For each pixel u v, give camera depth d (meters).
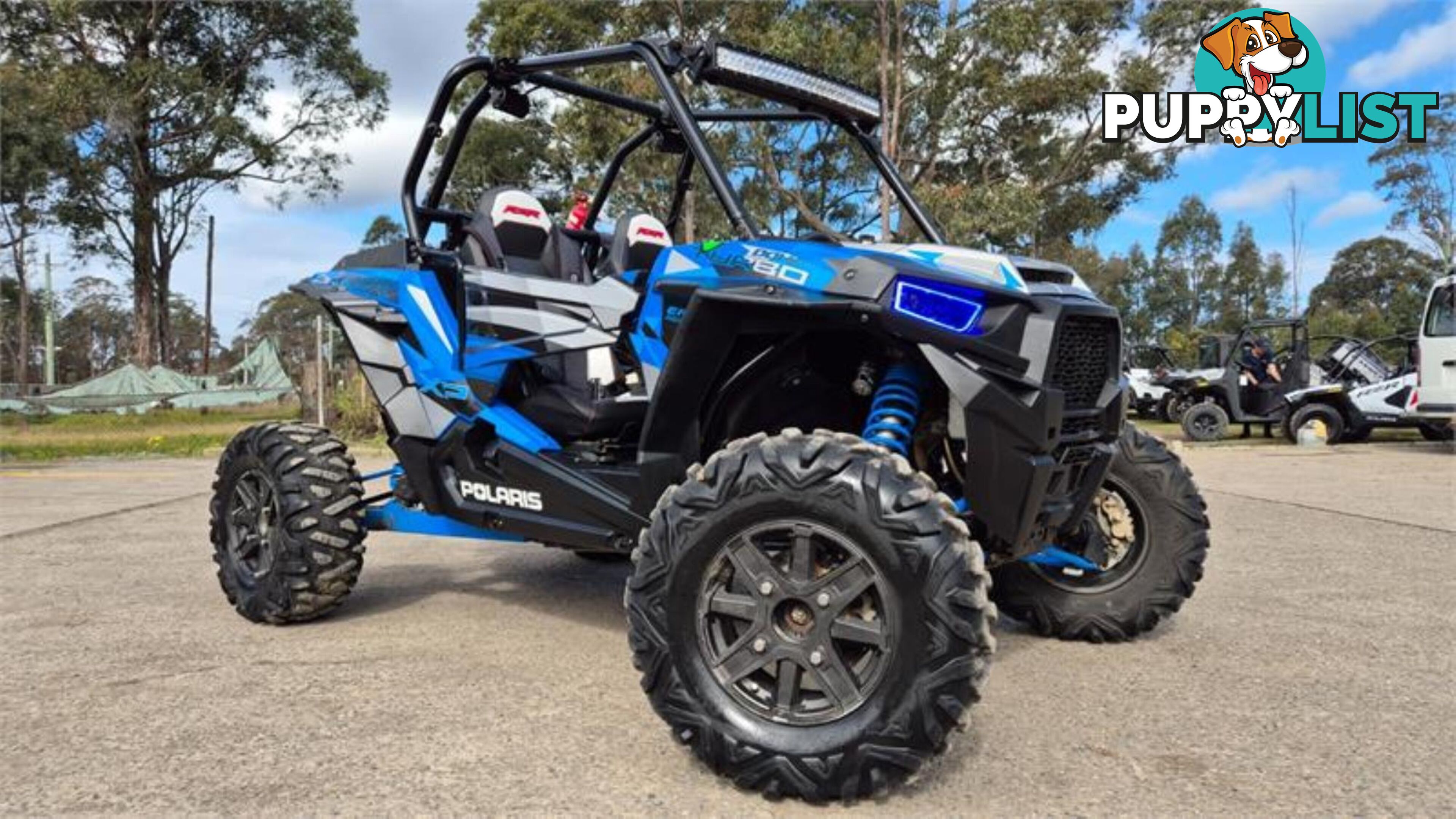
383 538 6.06
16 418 21.95
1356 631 3.64
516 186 4.10
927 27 17.39
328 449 3.84
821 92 3.23
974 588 2.05
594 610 4.04
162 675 3.10
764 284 2.56
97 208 31.52
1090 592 3.54
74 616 3.93
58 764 2.35
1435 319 12.41
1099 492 3.37
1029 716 2.72
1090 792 2.20
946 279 2.35
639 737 2.54
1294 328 15.99
